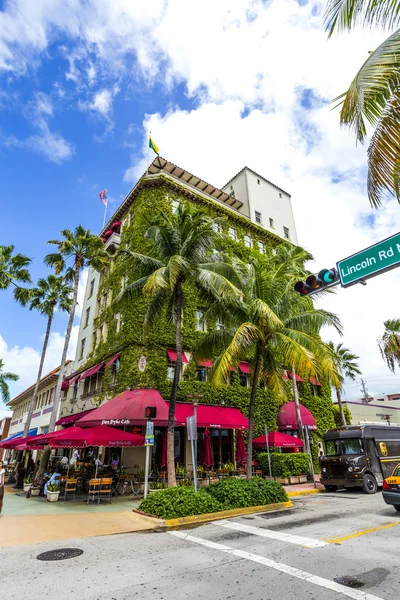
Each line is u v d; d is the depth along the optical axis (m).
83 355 28.39
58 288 27.48
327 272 6.47
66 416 28.00
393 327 28.92
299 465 19.95
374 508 11.70
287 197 38.00
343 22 5.53
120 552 7.22
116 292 24.47
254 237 30.44
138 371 19.56
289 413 24.14
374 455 17.47
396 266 5.39
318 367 13.19
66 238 24.02
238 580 5.50
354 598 4.75
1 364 36.97
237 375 23.34
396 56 4.82
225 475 18.72
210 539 8.16
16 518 10.88
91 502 13.99
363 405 40.78
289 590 5.07
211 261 15.71
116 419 15.85
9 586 5.44
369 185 5.51
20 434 38.44
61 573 5.99
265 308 12.66
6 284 26.19
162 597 4.93
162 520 9.86
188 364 21.44
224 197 31.98
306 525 9.31
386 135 5.09
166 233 15.08
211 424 18.66
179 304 14.74
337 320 14.94
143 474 16.64
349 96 5.17
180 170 28.36
